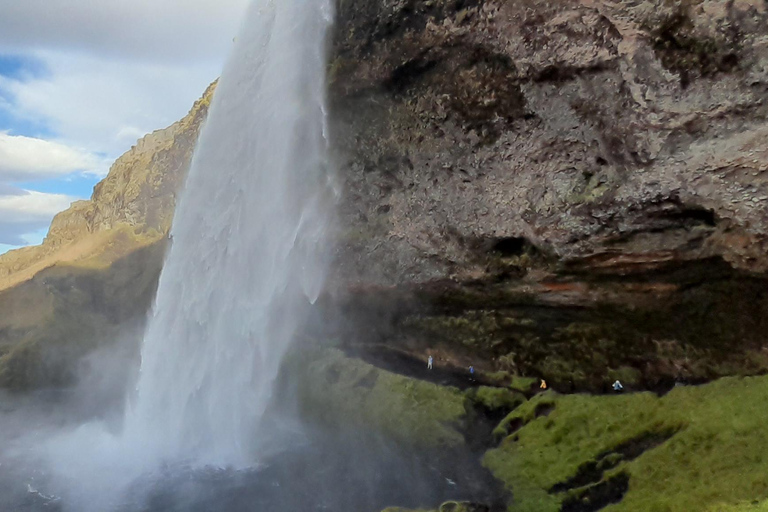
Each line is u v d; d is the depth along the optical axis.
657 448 10.06
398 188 15.67
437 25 12.50
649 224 10.88
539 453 11.66
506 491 11.08
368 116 15.31
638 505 9.20
